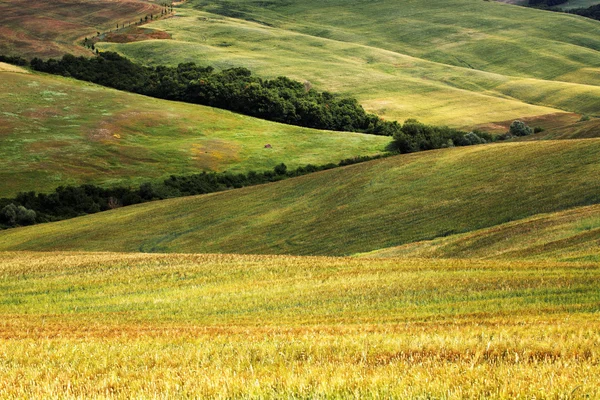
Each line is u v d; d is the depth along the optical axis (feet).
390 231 198.08
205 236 238.48
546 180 202.18
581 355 41.45
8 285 130.31
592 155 213.46
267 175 371.15
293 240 214.28
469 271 109.40
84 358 51.70
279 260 139.95
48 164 375.86
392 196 231.09
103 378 42.88
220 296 106.01
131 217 281.95
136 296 113.19
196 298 106.63
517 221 168.86
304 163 387.96
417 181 239.91
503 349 44.09
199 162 392.06
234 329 68.80
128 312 99.96
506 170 224.12
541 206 181.88
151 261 148.56
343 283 107.55
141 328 76.28
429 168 252.01
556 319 65.16
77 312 103.14
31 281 133.49
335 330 62.64
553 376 34.40
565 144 236.02
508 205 190.19
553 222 153.99
